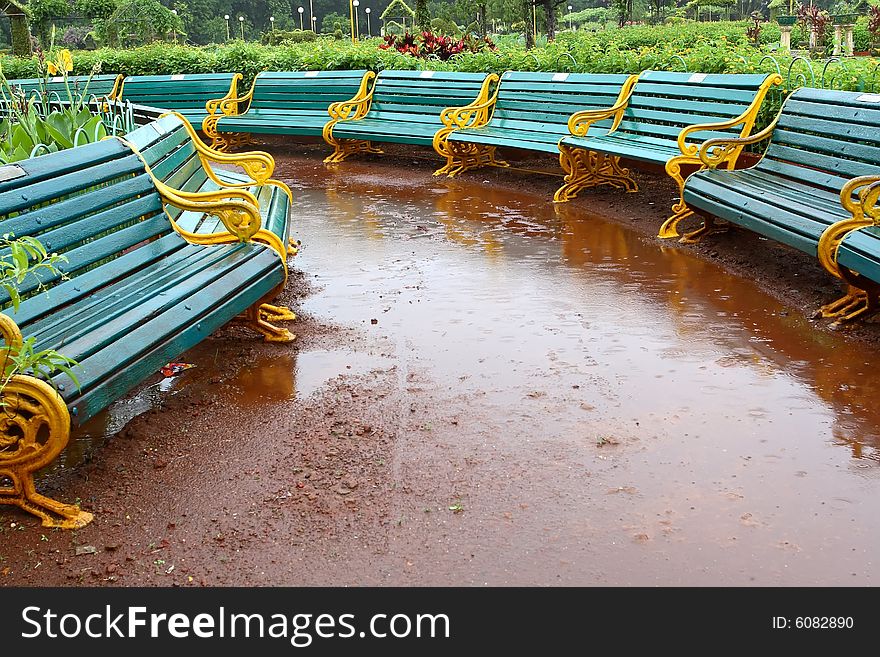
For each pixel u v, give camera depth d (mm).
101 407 3242
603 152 7672
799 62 7801
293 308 5402
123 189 4160
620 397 3998
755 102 6727
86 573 2879
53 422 3010
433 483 3330
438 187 9398
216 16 74312
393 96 11320
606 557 2867
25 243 3135
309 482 3363
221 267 4340
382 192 9266
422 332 4906
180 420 3902
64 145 5531
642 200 8016
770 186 6031
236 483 3377
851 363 4285
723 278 5723
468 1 31969
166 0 65688
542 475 3359
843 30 21469
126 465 3523
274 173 10781
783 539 2918
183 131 5797
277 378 4336
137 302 3783
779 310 5070
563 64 10266
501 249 6672
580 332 4828
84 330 3453
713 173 6453
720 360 4379
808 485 3223
